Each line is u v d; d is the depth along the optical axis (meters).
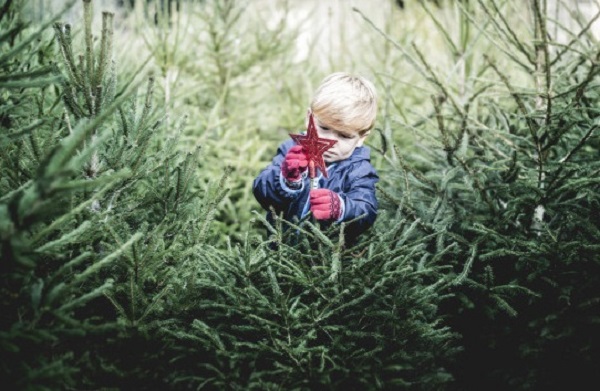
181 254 1.62
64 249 1.41
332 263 1.61
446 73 3.11
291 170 1.72
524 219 2.07
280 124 3.89
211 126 3.20
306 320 1.62
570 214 1.79
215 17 3.76
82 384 1.38
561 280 1.83
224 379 1.50
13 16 2.00
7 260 1.08
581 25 2.41
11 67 1.90
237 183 3.29
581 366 1.83
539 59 2.24
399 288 1.65
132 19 3.76
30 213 1.04
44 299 1.18
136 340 1.44
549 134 2.06
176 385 1.54
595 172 1.82
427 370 1.78
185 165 1.70
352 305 1.64
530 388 1.94
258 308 1.55
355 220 1.69
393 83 3.78
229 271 1.68
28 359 1.23
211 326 1.68
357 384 1.56
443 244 2.07
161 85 3.32
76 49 2.52
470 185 2.03
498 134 2.09
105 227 1.46
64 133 1.70
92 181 1.08
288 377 1.50
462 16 2.93
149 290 1.62
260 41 3.96
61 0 2.66
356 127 1.80
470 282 1.84
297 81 4.32
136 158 1.63
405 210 2.10
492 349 2.13
